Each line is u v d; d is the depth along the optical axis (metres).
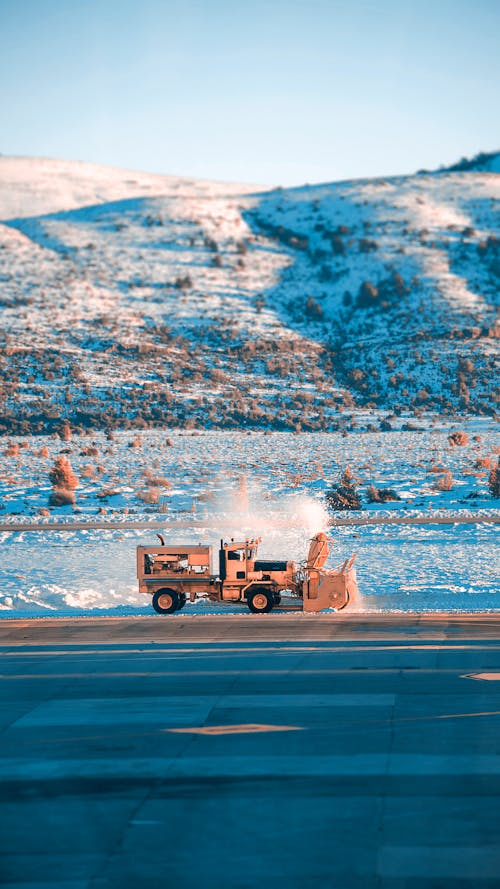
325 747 53.88
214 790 47.28
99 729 58.47
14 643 89.56
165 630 95.44
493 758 51.34
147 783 48.50
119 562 150.62
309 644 85.50
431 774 48.91
